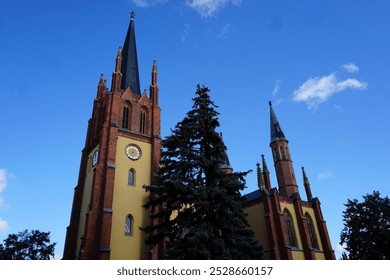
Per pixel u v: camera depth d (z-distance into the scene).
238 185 26.41
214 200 24.45
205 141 28.80
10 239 47.19
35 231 49.09
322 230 56.38
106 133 41.22
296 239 52.16
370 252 51.84
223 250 22.72
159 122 47.97
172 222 27.02
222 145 28.20
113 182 37.69
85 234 33.66
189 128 28.47
